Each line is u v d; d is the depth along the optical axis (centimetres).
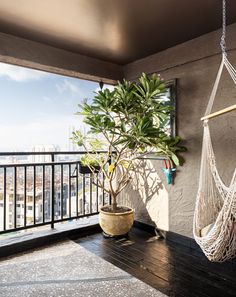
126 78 375
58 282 210
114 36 278
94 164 327
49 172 313
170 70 314
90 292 196
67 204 335
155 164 334
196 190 287
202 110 281
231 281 214
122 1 210
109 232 305
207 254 193
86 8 220
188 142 295
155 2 212
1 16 233
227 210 182
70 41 291
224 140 260
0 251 258
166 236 317
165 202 321
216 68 268
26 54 284
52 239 300
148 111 288
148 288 202
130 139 285
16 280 213
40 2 210
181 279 217
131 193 370
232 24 252
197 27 259
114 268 236
